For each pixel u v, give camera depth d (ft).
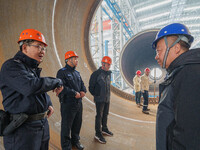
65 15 16.34
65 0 15.31
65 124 6.36
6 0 8.77
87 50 22.17
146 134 9.62
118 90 24.72
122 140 8.55
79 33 20.03
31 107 3.13
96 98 8.01
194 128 1.51
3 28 8.50
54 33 14.73
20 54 3.38
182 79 1.78
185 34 2.22
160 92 2.48
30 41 3.38
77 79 7.13
